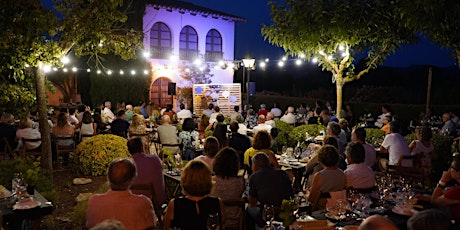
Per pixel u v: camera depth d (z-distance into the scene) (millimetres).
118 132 11086
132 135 10320
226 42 23312
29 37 6625
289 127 11930
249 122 13992
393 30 9055
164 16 20500
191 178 3539
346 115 14812
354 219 4031
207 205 3561
